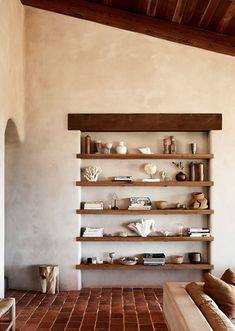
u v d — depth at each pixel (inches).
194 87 228.1
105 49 230.1
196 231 225.3
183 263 226.5
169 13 211.0
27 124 228.2
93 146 234.5
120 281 230.4
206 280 136.7
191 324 107.3
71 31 230.4
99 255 231.1
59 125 227.8
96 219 232.5
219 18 203.3
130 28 226.8
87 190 233.1
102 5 222.4
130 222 232.1
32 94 228.7
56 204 225.9
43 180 226.8
